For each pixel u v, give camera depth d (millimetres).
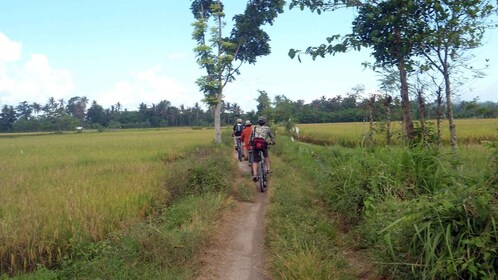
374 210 5738
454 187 4441
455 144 7156
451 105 7184
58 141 42938
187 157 18094
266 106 36000
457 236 3746
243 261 5809
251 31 24953
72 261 5867
